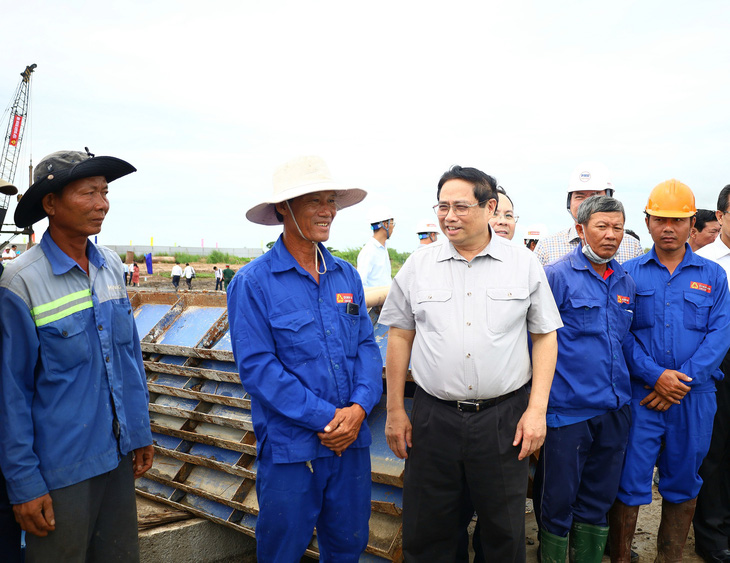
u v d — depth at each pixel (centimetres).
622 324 322
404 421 294
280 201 259
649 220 347
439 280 279
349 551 278
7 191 230
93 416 242
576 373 313
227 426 387
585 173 432
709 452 368
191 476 398
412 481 285
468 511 309
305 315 266
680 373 327
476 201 265
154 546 354
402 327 298
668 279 346
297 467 259
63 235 245
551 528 318
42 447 231
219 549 385
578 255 325
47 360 233
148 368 441
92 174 239
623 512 340
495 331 267
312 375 264
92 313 248
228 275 2694
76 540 236
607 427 318
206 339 419
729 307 340
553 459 315
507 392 270
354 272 299
